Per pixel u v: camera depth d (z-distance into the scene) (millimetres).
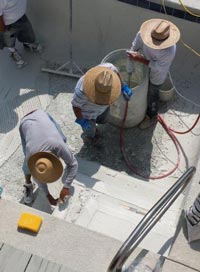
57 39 7031
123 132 6219
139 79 5711
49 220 3939
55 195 5242
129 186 5223
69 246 3811
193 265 3717
